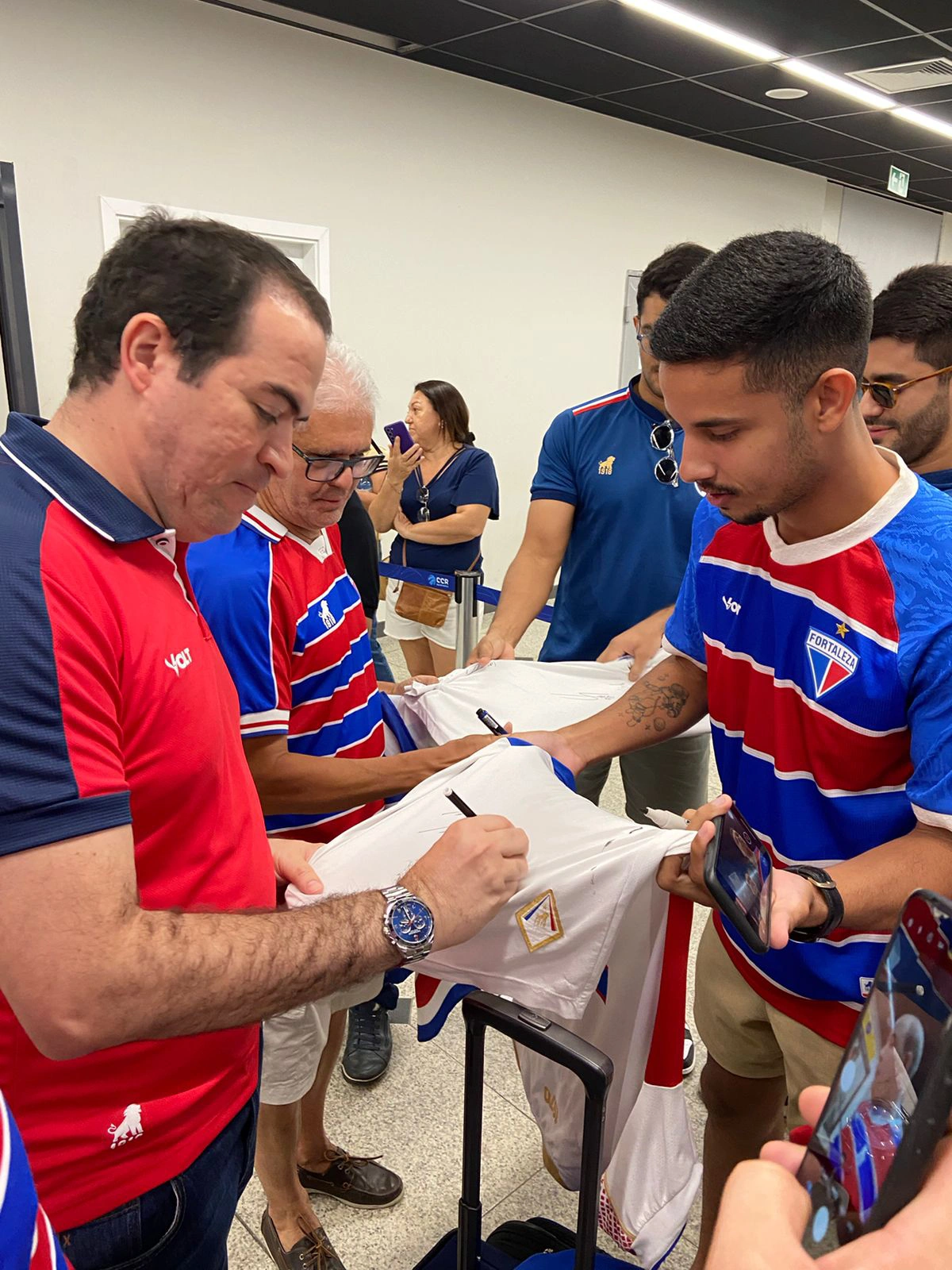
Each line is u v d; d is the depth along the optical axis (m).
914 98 5.47
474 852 0.94
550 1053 0.89
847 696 0.98
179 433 0.75
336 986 0.82
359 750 1.50
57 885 0.65
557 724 1.55
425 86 4.91
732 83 5.18
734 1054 1.31
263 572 1.25
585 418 2.02
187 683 0.82
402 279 5.12
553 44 4.55
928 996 0.41
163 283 0.71
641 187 6.26
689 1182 1.09
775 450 0.90
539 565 2.10
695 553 1.27
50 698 0.66
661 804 2.10
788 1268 0.39
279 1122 1.42
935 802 0.91
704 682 1.38
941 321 1.40
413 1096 1.94
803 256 0.85
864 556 0.96
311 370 0.77
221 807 0.90
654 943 1.07
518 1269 1.11
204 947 0.72
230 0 4.02
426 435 3.88
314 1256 1.51
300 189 4.58
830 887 0.91
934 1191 0.40
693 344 0.87
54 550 0.70
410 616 3.92
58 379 4.00
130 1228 0.86
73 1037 0.67
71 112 3.79
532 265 5.73
